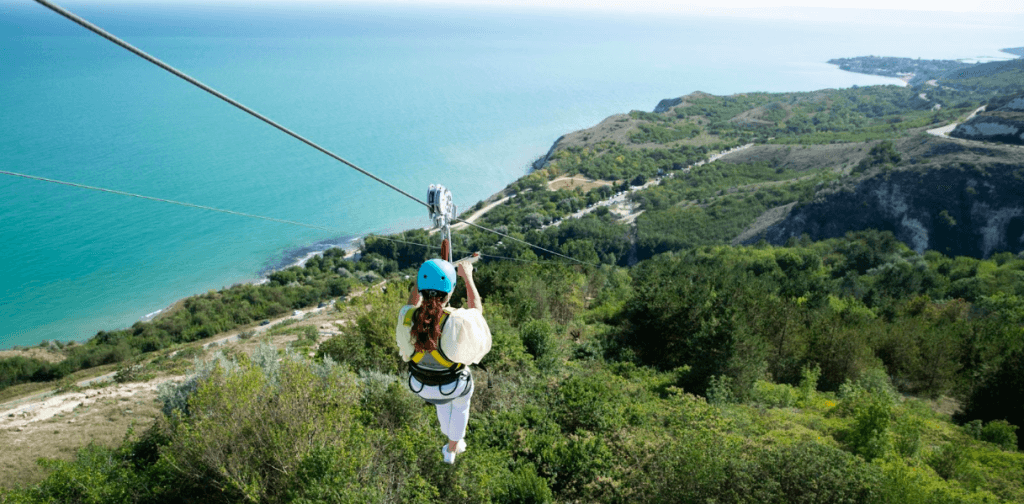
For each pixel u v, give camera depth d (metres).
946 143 155.88
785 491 10.77
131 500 10.27
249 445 10.24
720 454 11.25
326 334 30.77
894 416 18.91
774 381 30.88
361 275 104.00
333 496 8.57
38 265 134.75
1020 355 25.08
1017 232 130.25
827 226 149.00
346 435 10.15
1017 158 138.50
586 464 12.60
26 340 95.69
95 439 17.42
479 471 10.70
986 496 12.91
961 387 29.52
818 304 44.56
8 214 178.12
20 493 10.23
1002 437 21.20
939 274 88.00
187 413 13.05
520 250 113.62
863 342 31.88
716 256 110.94
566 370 22.27
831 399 25.80
